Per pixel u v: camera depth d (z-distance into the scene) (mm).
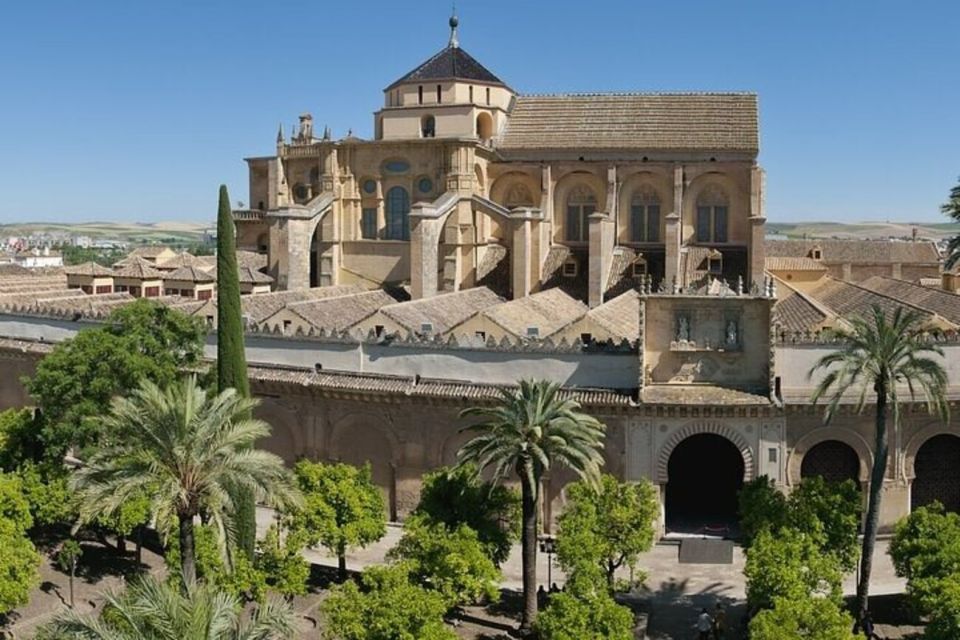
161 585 29875
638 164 97188
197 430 37719
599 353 56531
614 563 48000
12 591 42031
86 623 28234
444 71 100250
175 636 27500
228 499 37531
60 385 52000
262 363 63906
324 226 96125
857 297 90062
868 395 54969
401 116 100812
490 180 100688
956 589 38062
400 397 58969
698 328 55656
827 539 43906
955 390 56062
